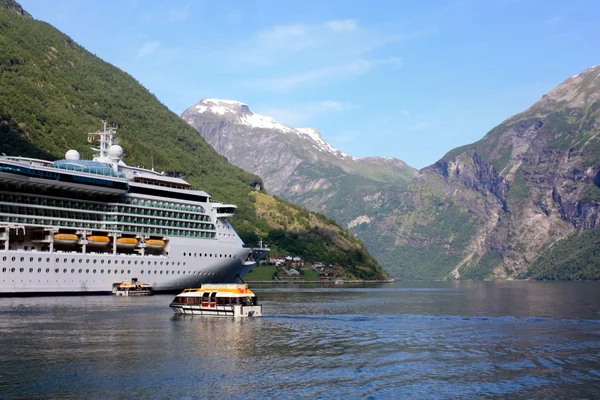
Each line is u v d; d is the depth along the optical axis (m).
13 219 149.00
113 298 153.25
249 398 63.31
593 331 108.06
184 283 177.50
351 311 143.50
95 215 166.12
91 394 63.50
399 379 71.31
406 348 89.75
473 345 92.62
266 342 92.88
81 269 156.00
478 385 69.06
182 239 177.00
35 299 145.00
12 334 94.75
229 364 77.50
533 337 100.62
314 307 155.62
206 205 185.88
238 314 121.56
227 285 126.69
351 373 73.81
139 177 178.12
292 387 67.38
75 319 111.94
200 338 95.00
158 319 115.12
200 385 67.50
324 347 89.69
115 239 165.50
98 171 166.25
